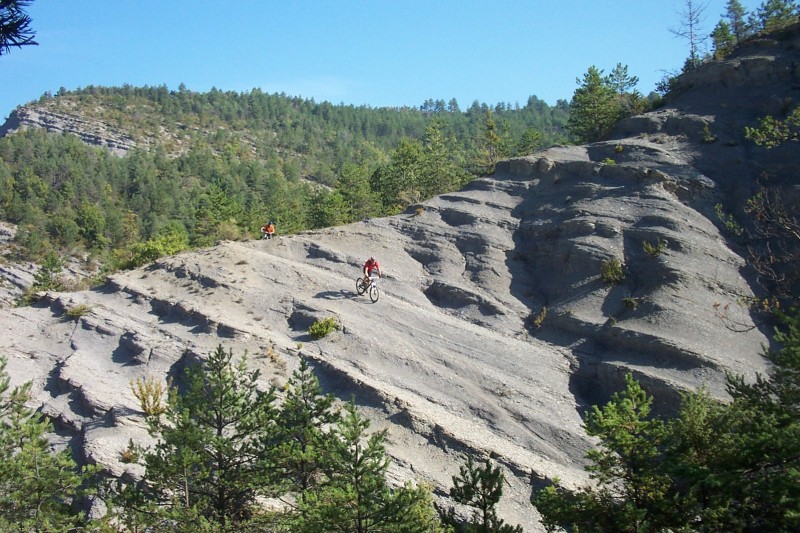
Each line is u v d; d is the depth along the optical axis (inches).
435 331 1210.6
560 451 954.1
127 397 1009.5
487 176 1729.8
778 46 1701.5
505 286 1374.3
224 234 1902.1
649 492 553.6
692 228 1314.0
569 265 1344.7
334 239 1552.7
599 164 1544.0
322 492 657.6
